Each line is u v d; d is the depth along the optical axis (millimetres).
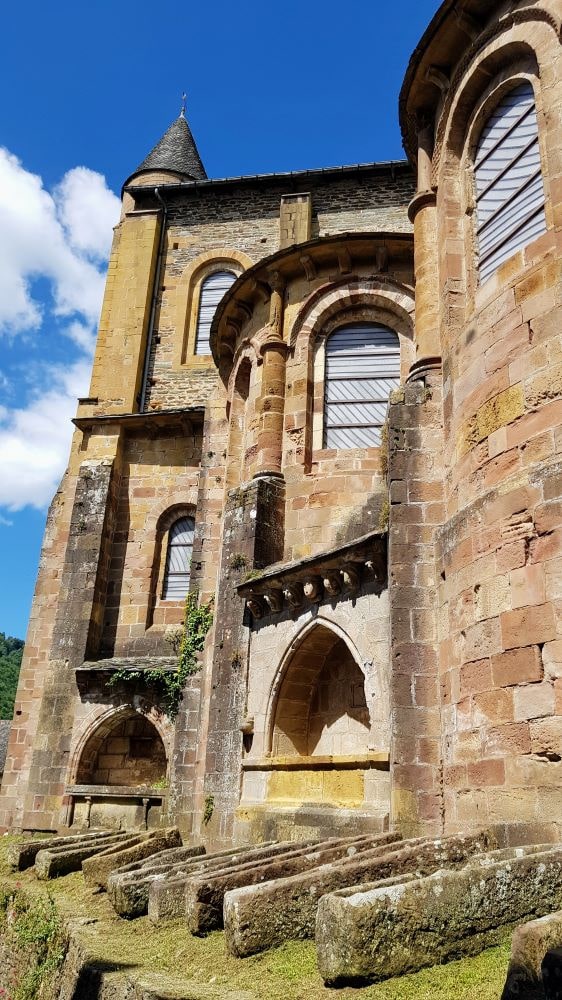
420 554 11938
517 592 9375
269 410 16359
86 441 24969
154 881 9516
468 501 11047
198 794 16422
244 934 6961
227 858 10805
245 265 28594
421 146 14672
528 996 4641
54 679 21359
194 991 5840
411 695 11188
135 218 29531
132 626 22516
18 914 11625
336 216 28047
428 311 13594
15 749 22531
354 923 5738
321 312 16734
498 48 12516
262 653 14570
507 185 12453
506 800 8883
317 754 13867
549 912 6375
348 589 13188
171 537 23609
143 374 27266
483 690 9625
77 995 7070
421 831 10461
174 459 24172
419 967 5801
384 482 14656
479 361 11414
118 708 20500
